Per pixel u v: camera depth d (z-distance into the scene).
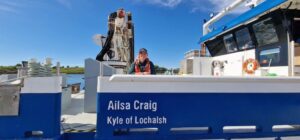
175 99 2.56
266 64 4.07
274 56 3.86
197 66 6.08
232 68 5.15
